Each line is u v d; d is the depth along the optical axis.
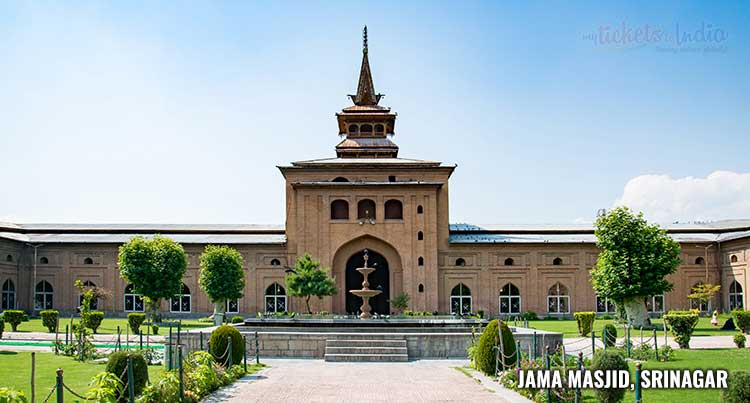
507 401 14.76
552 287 48.50
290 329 25.91
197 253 48.97
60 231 51.88
